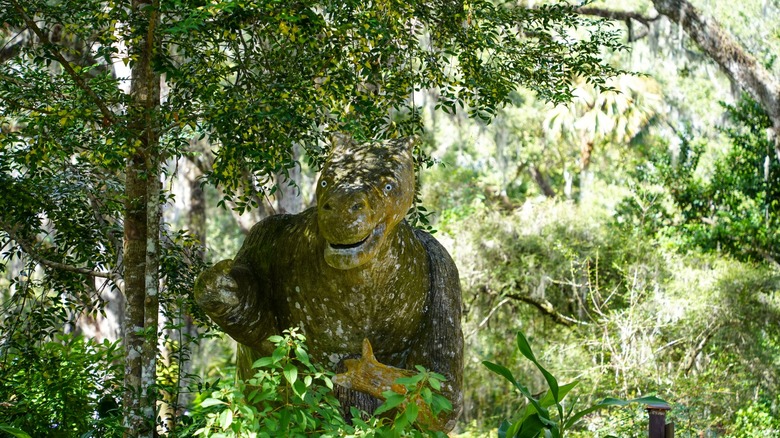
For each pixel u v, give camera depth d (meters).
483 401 15.16
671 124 20.08
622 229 16.12
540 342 15.46
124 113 5.89
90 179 6.70
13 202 6.26
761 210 18.12
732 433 12.57
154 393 5.06
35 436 5.91
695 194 18.69
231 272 4.15
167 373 6.28
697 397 12.45
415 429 4.05
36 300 6.87
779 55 18.80
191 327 14.12
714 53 17.45
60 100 5.55
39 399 6.15
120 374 6.49
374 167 3.98
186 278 6.54
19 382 6.31
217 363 15.87
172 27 4.92
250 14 5.28
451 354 4.30
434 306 4.32
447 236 15.98
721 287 14.49
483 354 15.24
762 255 17.70
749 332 14.52
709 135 19.86
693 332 14.24
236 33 5.54
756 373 14.34
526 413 4.34
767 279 14.80
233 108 5.16
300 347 3.80
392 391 3.97
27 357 6.33
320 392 3.93
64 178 6.39
